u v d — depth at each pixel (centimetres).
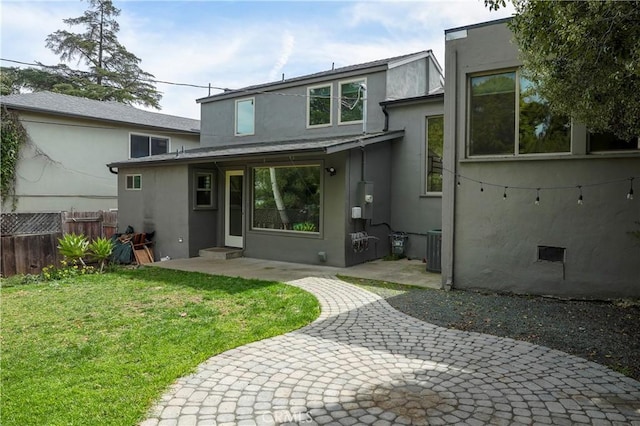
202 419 281
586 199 595
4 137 1375
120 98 2995
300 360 387
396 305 582
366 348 418
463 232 686
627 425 273
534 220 631
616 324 484
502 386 331
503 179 652
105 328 487
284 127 1295
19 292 701
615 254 578
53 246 1135
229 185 1170
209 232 1176
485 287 670
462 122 680
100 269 942
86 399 304
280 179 1023
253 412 291
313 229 968
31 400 302
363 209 938
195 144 1931
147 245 1205
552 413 289
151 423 275
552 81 408
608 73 359
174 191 1158
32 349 416
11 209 1389
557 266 615
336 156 920
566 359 385
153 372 355
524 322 497
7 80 2600
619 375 349
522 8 395
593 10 336
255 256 1073
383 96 1103
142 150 1741
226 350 411
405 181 1058
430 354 401
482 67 656
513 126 644
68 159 1524
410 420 280
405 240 1049
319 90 1222
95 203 1598
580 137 593
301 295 637
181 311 560
